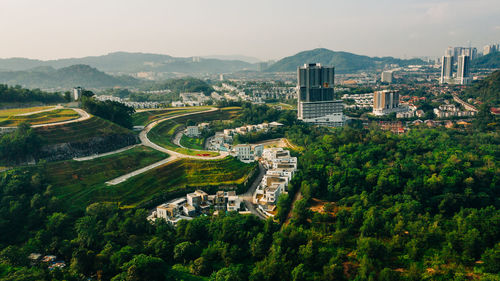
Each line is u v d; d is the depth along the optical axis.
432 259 163.00
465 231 175.38
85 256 166.12
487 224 179.38
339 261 165.62
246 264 174.25
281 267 161.12
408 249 170.00
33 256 177.38
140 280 154.50
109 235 191.62
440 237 181.50
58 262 177.38
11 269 159.38
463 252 163.25
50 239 191.50
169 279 160.12
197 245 183.62
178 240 187.12
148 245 180.50
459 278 144.62
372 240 170.25
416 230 180.88
